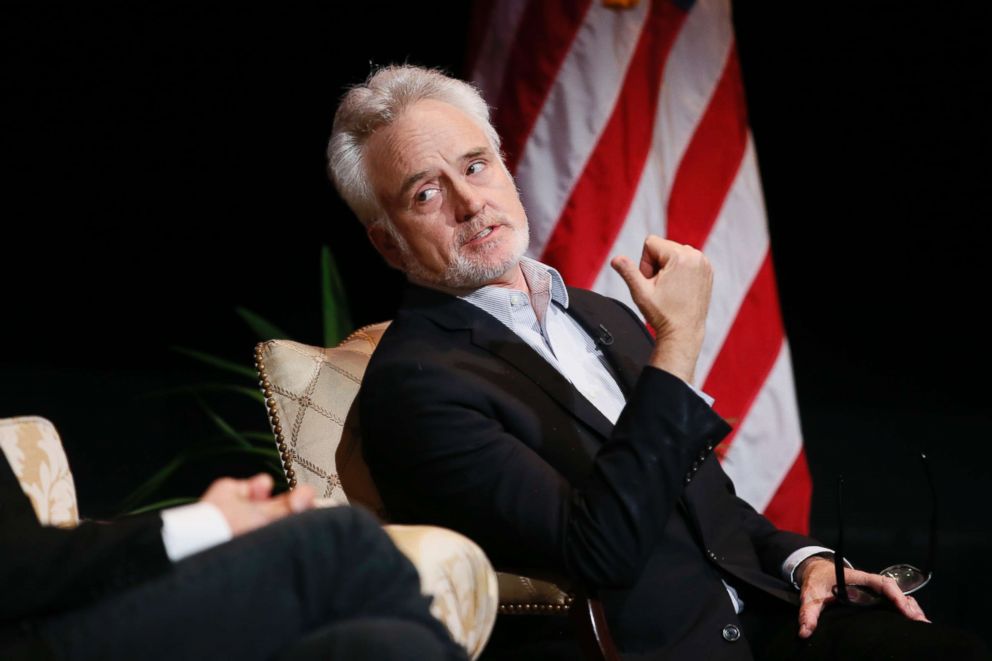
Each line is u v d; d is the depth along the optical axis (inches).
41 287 580.7
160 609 134.2
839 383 576.1
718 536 205.2
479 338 201.2
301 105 571.2
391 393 195.3
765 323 344.5
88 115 564.7
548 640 197.6
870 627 190.7
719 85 340.8
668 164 336.2
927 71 580.1
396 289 592.7
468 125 207.0
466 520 188.4
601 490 178.2
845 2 576.1
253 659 137.2
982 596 403.9
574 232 323.6
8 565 135.7
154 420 524.4
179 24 557.3
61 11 550.3
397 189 203.8
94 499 453.1
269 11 557.3
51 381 560.1
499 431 191.0
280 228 587.5
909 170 594.6
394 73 212.4
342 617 143.2
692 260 190.1
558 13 327.0
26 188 569.6
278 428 212.1
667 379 182.2
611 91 325.4
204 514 144.9
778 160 601.6
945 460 481.1
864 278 608.1
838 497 196.7
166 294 588.1
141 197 578.6
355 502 207.8
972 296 599.5
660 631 190.4
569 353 212.4
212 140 574.6
